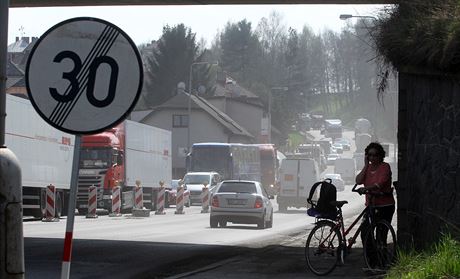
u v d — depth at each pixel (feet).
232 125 438.40
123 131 189.67
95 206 166.91
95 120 25.36
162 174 229.66
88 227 127.03
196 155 277.23
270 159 332.80
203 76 538.88
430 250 49.34
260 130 503.20
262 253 81.56
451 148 53.16
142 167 205.77
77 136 25.77
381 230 57.00
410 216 60.29
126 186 191.42
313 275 60.70
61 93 25.41
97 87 25.36
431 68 55.42
